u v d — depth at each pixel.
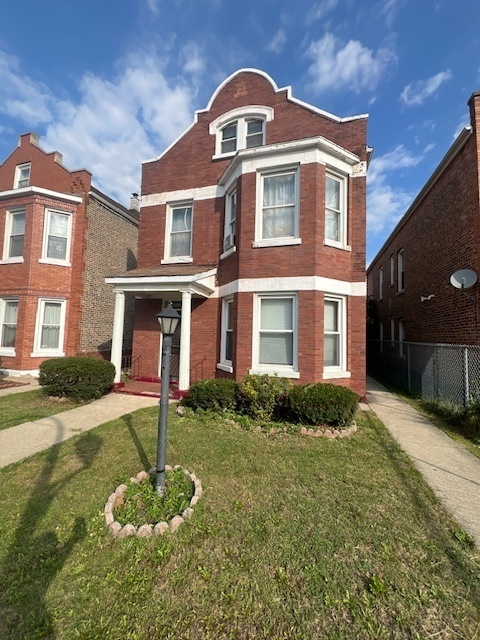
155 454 4.55
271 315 7.85
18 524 2.98
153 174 10.66
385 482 3.93
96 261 13.06
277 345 7.72
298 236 7.61
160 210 10.47
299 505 3.37
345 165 8.16
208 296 9.52
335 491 3.68
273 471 4.15
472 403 6.27
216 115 9.99
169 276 8.22
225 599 2.22
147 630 2.00
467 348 6.93
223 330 9.05
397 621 2.08
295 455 4.69
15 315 11.82
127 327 14.75
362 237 8.12
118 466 4.16
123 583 2.34
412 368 10.30
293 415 6.23
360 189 8.24
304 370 7.25
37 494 3.49
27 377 11.05
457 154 8.48
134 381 10.14
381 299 17.80
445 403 7.37
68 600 2.21
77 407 7.20
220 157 9.76
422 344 9.12
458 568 2.53
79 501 3.34
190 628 2.02
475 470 4.35
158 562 2.53
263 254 7.83
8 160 13.50
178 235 10.38
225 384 6.76
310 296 7.34
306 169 7.63
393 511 3.29
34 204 11.65
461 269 8.11
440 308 9.59
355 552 2.68
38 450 4.73
